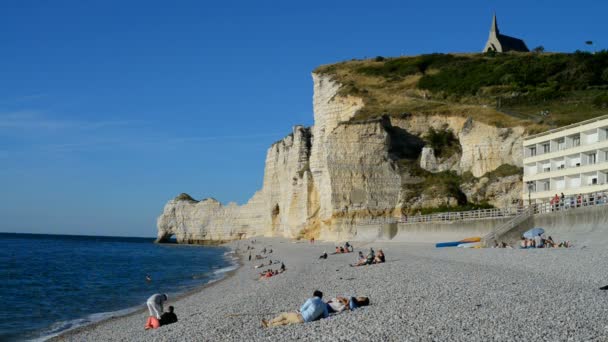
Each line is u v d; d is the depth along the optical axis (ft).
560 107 263.08
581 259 103.30
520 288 75.25
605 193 154.40
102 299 139.23
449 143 265.54
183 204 547.90
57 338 89.10
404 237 220.64
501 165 238.27
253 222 477.36
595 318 53.62
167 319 82.94
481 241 160.04
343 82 340.80
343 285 102.58
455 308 63.98
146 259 315.99
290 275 143.13
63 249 470.80
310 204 312.09
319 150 306.14
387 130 265.54
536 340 47.06
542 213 158.10
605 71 306.35
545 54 359.87
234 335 63.77
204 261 286.25
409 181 252.42
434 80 330.54
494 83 310.04
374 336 53.26
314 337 55.72
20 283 180.34
